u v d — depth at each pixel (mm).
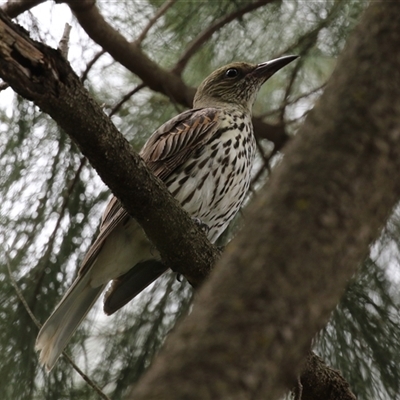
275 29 11234
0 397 9375
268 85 11820
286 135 10805
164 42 11312
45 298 9664
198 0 11141
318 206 3643
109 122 6160
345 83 3967
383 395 9070
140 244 8961
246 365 3326
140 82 11297
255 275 3502
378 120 3838
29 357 9484
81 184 10117
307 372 7543
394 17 4086
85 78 10555
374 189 3725
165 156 9273
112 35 10219
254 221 3654
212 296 3484
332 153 3764
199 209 9359
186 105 11211
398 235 9562
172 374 3299
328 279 3539
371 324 9227
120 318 9922
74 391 9570
